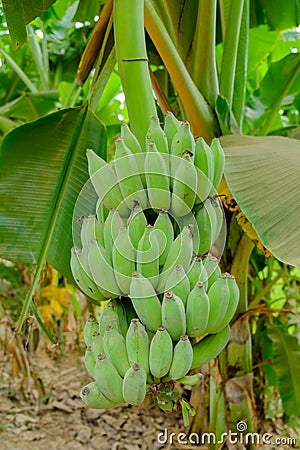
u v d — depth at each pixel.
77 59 4.57
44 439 3.79
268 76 3.24
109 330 1.22
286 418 3.51
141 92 1.38
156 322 1.22
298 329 3.73
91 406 1.25
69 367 5.40
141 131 1.37
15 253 1.73
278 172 1.43
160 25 1.75
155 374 1.20
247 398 2.58
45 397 4.41
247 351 2.62
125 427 4.13
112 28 1.78
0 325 4.14
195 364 1.26
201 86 2.06
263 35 3.59
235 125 2.08
